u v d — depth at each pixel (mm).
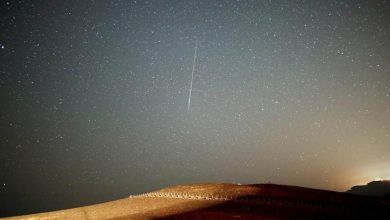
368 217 15922
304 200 19219
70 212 20891
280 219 15367
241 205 18406
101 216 18828
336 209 17266
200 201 20250
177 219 16031
